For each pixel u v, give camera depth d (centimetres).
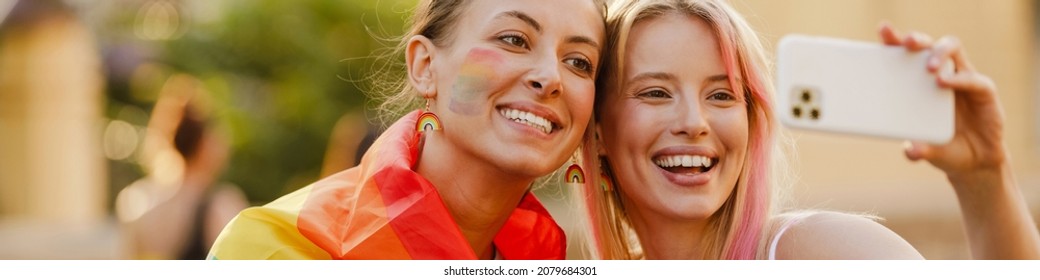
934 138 377
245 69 2131
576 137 432
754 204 455
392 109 514
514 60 422
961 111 439
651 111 443
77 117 1803
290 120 2127
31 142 1748
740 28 448
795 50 375
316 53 2122
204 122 952
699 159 441
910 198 1433
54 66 1756
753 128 458
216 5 2153
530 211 482
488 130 423
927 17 1570
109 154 2197
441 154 439
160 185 957
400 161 427
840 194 1480
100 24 2002
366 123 1065
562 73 427
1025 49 1595
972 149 441
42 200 1753
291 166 2111
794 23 1521
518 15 423
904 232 1360
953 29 1580
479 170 434
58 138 1769
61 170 1772
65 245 1421
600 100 461
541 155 422
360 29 2130
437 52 441
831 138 1561
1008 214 452
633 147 449
